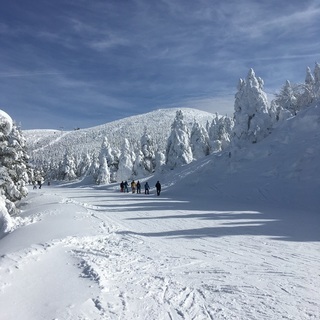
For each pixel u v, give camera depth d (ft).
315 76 179.11
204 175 118.52
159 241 37.83
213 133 217.36
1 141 75.00
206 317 18.61
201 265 28.30
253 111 125.90
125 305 20.18
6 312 19.12
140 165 213.25
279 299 20.88
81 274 25.63
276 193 83.76
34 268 26.76
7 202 71.56
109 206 76.95
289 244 35.78
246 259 30.07
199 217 56.29
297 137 108.99
